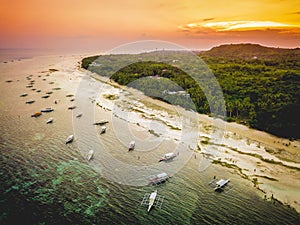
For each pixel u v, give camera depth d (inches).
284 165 1720.0
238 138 2149.4
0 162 1731.1
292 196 1398.9
